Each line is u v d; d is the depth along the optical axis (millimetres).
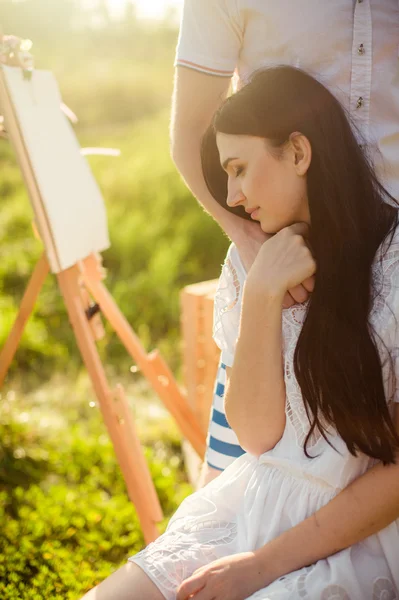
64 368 3787
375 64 1556
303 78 1327
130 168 6926
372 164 1414
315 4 1530
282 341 1386
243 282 1578
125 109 13625
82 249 2195
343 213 1307
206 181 1614
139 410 3340
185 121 1693
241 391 1381
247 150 1345
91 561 2217
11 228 5477
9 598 1974
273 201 1365
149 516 2047
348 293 1289
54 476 2732
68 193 2158
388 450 1249
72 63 18828
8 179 7398
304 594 1223
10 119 1938
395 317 1272
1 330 3709
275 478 1393
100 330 2234
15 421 2977
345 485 1308
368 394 1257
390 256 1310
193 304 2631
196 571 1301
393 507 1254
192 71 1637
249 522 1385
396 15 1547
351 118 1403
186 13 1636
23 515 2408
